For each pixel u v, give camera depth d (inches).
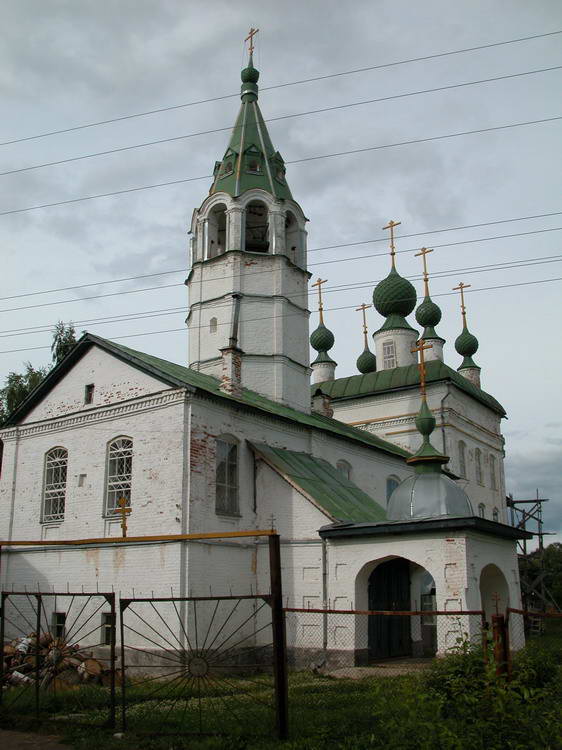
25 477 1011.9
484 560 810.2
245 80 1387.8
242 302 1199.6
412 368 1675.7
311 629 839.7
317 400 1416.1
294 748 394.0
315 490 917.8
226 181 1269.7
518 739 356.5
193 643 792.3
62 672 684.7
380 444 1378.0
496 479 1786.4
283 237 1250.6
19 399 1517.0
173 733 436.1
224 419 916.6
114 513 895.7
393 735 371.9
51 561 936.9
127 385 930.7
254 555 909.8
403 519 858.8
